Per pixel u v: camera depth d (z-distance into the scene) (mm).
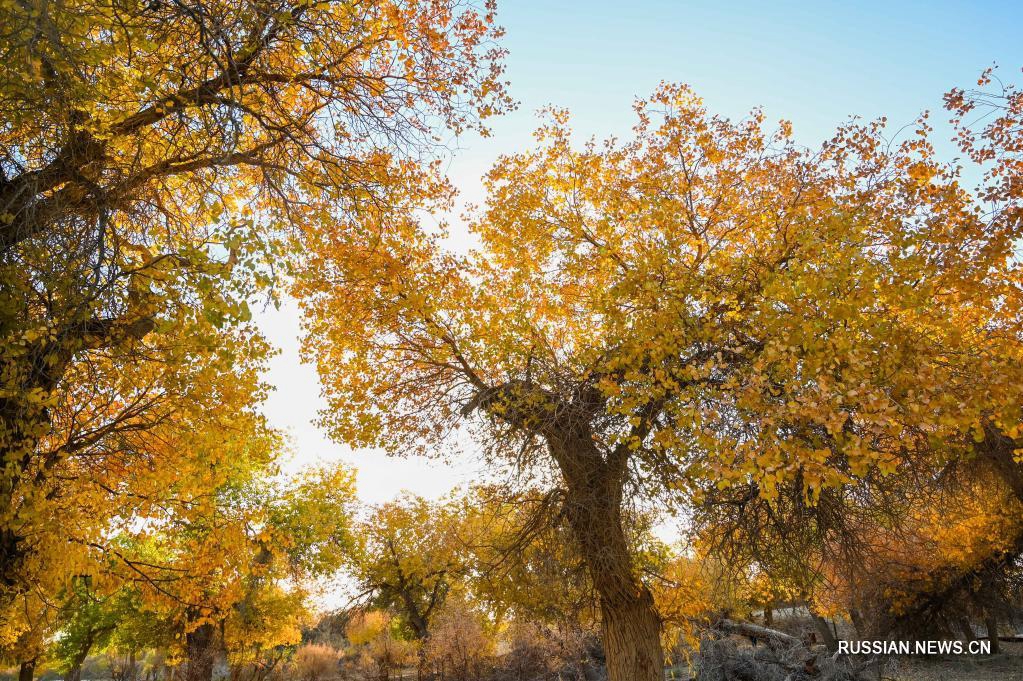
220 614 11438
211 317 5582
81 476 8734
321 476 24578
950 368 7039
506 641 23875
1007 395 6109
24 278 5852
